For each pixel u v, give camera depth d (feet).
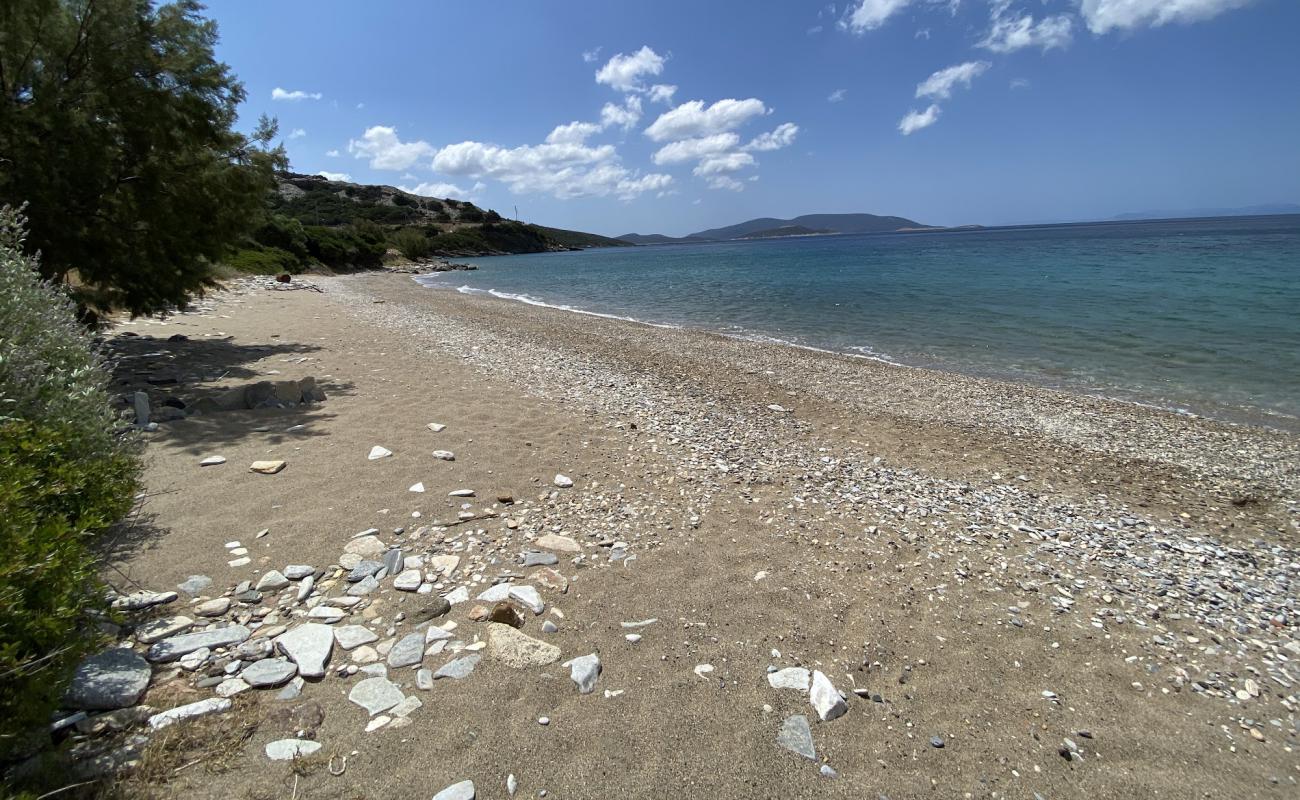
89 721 10.55
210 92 42.57
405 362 45.62
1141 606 17.22
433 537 18.76
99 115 36.63
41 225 33.83
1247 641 15.74
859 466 28.48
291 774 10.05
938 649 14.71
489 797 9.94
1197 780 11.25
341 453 25.26
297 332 58.08
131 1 37.11
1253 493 27.40
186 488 21.03
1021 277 128.26
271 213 58.59
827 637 14.87
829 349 64.13
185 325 58.70
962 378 49.65
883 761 11.24
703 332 75.82
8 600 8.82
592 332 73.46
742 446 30.19
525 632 14.38
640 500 22.70
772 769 10.85
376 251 250.57
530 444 28.17
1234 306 79.05
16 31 33.32
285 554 17.16
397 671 12.79
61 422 15.47
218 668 12.37
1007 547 20.59
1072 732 12.27
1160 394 45.01
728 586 16.93
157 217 39.14
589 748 11.06
